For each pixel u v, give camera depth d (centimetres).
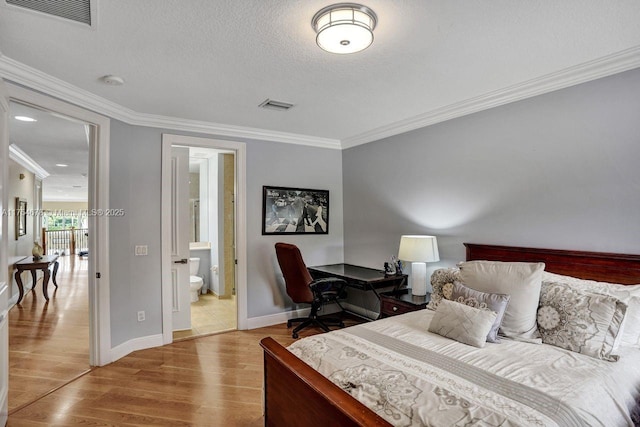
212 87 278
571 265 251
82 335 391
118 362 317
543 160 270
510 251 287
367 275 390
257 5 170
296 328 388
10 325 426
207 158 633
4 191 217
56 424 224
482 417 126
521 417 127
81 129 399
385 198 418
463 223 329
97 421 227
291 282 387
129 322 340
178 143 370
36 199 729
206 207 659
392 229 409
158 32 194
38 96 250
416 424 128
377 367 171
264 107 329
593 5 173
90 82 264
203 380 284
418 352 193
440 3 170
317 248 466
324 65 239
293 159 448
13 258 542
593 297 198
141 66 238
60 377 288
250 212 414
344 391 143
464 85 278
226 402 251
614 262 231
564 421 129
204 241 675
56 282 679
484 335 203
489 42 210
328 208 474
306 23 187
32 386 273
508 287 225
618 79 231
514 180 288
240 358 328
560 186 260
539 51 222
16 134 421
